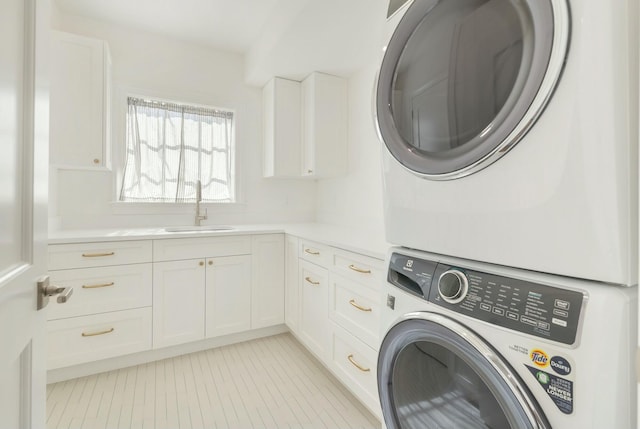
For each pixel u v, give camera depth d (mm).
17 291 607
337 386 1895
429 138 849
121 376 1969
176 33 2627
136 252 2025
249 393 1817
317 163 2684
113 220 2523
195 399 1754
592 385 538
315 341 2041
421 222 902
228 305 2342
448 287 790
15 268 606
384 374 1017
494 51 691
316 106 2676
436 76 834
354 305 1613
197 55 2803
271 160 2832
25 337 647
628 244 534
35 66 677
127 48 2551
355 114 2697
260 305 2459
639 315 503
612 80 525
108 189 2502
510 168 659
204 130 2883
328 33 2045
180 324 2182
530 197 625
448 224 813
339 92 2770
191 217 2811
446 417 844
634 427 544
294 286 2363
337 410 1681
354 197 2709
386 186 1046
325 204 3166
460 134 763
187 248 2189
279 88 2785
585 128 544
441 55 824
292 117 2842
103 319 1946
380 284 1437
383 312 1042
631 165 535
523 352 626
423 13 890
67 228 2361
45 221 753
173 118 2764
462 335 732
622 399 538
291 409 1685
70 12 2344
